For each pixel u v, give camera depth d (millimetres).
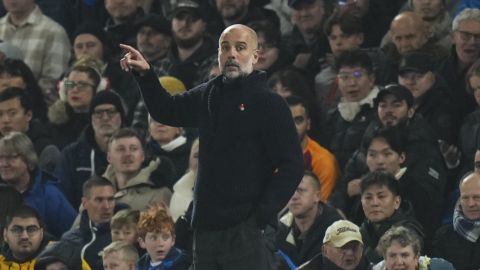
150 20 50750
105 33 52688
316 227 40875
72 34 56219
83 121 49062
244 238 29625
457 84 46188
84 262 42000
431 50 47188
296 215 40750
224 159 29625
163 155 45406
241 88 29672
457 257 39969
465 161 43688
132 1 53312
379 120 44219
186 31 50031
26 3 54594
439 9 49094
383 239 37438
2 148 45062
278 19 52219
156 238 39469
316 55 49656
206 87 30047
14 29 54688
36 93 51188
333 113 46438
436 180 42375
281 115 29656
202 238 29812
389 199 40406
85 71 49188
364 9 50656
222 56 29625
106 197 42625
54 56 54438
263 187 29859
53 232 45375
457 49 46438
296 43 50500
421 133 43156
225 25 51875
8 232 42406
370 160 42594
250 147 29656
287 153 29625
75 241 42594
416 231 39625
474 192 39688
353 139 45125
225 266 29672
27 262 42438
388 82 47375
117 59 51750
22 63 51094
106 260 39844
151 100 30203
